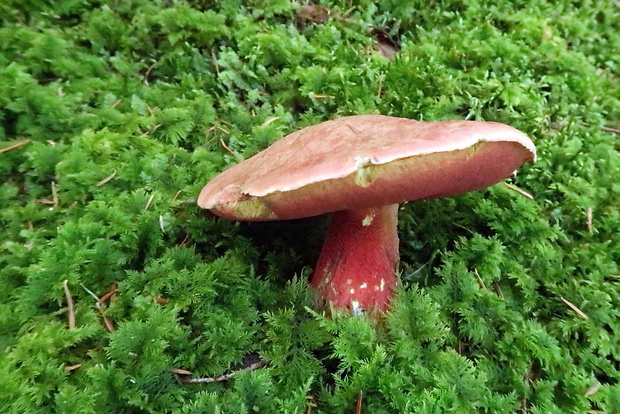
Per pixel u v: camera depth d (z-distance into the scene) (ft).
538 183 0.77
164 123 0.76
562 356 0.58
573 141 0.80
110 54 0.87
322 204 0.44
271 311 0.58
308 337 0.53
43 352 0.48
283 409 0.47
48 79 0.80
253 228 0.68
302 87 0.83
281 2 0.96
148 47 0.88
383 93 0.87
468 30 1.00
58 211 0.64
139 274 0.57
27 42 0.80
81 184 0.66
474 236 0.67
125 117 0.75
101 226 0.60
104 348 0.49
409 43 0.95
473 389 0.50
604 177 0.78
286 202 0.45
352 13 1.05
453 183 0.45
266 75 0.87
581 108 0.89
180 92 0.83
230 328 0.53
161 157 0.71
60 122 0.72
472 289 0.61
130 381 0.48
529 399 0.54
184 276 0.57
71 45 0.83
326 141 0.46
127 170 0.68
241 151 0.75
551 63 0.93
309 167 0.42
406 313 0.55
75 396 0.45
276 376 0.51
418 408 0.47
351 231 0.55
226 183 0.52
